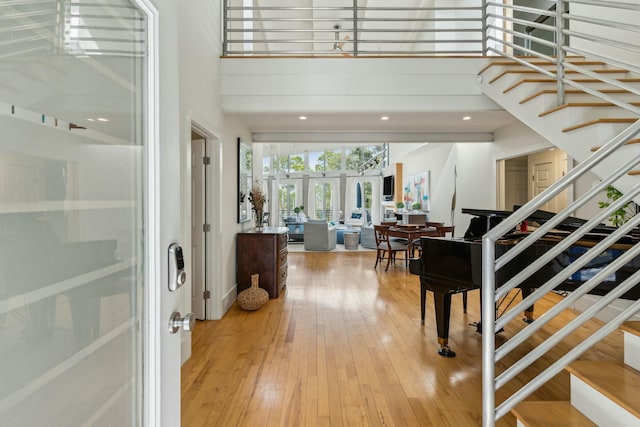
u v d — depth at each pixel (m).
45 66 0.70
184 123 2.78
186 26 2.82
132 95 0.95
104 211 0.85
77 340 0.78
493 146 5.89
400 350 2.94
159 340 0.97
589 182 3.88
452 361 2.73
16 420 0.64
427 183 9.41
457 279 2.71
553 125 2.80
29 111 0.66
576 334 3.26
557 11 2.81
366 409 2.10
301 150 14.25
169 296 1.04
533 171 5.64
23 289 0.65
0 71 0.61
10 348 0.63
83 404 0.79
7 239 0.62
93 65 0.82
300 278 5.73
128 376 0.93
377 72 3.88
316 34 7.44
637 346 1.69
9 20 0.62
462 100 3.88
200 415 2.04
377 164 13.41
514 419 2.01
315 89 3.88
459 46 6.74
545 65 3.57
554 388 2.31
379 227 6.56
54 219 0.72
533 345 3.04
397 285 5.25
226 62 3.86
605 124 2.35
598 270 2.33
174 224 1.08
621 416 1.43
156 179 0.98
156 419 0.95
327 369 2.60
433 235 6.59
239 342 3.11
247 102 3.87
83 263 0.79
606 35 3.73
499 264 1.47
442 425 1.96
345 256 8.02
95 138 0.83
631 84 3.12
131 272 0.94
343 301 4.41
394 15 7.13
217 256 3.73
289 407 2.12
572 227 3.01
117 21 0.89
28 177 0.66
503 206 5.79
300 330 3.41
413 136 5.80
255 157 6.16
